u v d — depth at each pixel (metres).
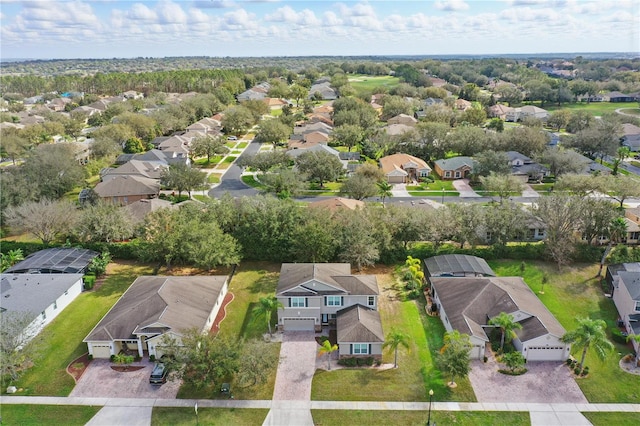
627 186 80.50
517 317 49.16
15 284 56.34
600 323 42.94
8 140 122.81
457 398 41.25
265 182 96.69
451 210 67.88
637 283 52.56
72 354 47.56
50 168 92.25
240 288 60.00
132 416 39.56
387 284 61.09
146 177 101.31
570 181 85.06
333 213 70.94
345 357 46.12
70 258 63.38
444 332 50.91
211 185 104.00
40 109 196.50
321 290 51.03
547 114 182.62
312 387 42.81
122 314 48.56
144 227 66.31
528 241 73.38
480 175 102.38
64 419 39.19
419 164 109.88
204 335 43.62
